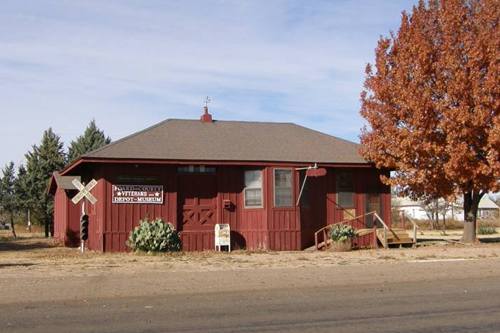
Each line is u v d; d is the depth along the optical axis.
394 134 24.84
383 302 11.60
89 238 26.75
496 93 23.41
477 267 17.64
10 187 54.78
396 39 25.70
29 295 12.66
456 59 23.75
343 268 17.36
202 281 14.66
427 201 29.58
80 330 9.06
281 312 10.55
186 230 24.75
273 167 25.05
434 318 9.91
